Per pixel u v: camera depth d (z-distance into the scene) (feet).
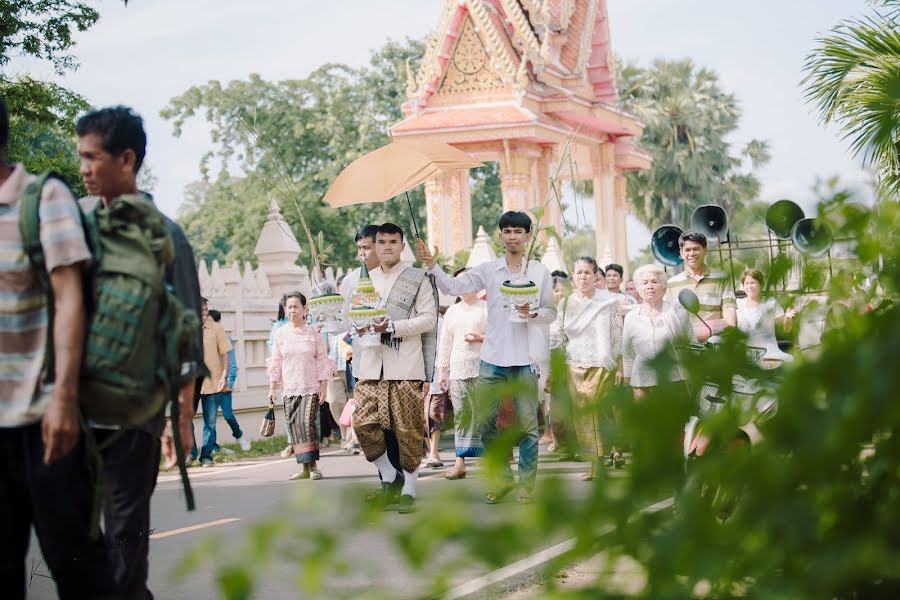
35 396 11.89
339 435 52.13
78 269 11.59
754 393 4.91
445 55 90.79
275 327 39.99
